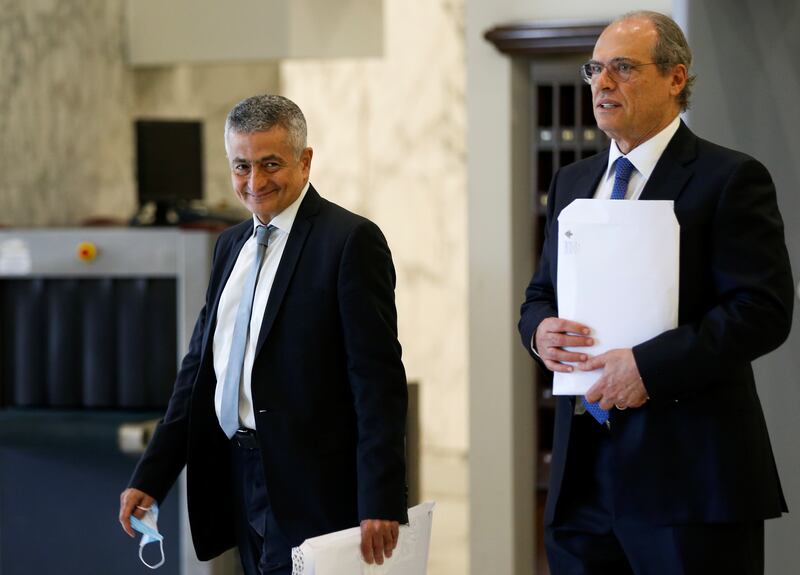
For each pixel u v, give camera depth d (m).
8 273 10.20
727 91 7.21
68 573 10.10
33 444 9.98
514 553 10.77
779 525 7.17
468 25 10.72
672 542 5.22
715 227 5.21
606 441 5.50
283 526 5.78
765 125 7.18
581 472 5.60
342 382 5.88
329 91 20.95
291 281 5.86
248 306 5.97
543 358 5.39
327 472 5.81
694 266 5.26
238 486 6.10
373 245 5.86
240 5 16.02
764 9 7.16
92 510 10.02
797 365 7.14
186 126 13.45
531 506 11.09
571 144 10.67
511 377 10.70
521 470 10.88
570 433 5.54
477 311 10.77
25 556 10.18
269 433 5.80
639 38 5.27
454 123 19.94
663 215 5.20
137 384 10.22
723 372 5.04
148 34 16.34
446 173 20.08
